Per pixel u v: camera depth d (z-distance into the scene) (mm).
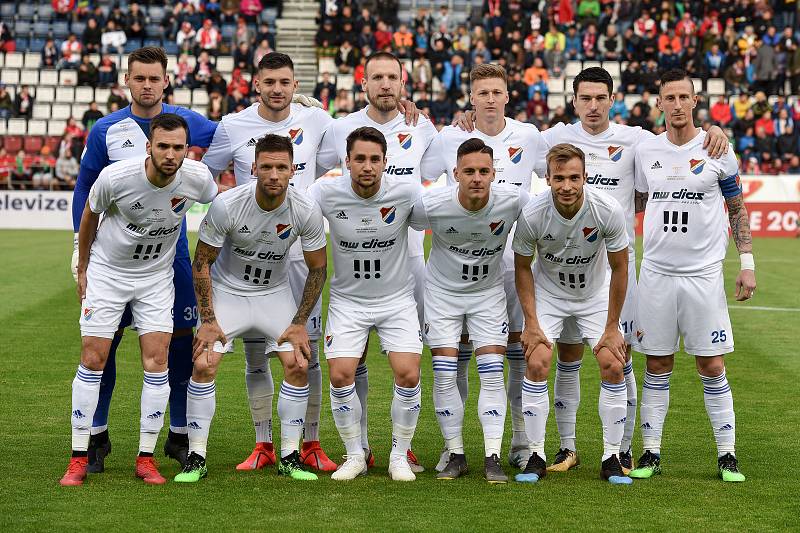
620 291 14633
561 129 16641
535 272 15648
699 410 19469
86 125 62500
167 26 69625
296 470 14836
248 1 70375
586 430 18062
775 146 61781
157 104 15609
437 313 15203
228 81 68000
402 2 74000
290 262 16641
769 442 16953
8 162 63469
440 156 16922
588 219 14383
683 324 15312
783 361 23953
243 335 15250
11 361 23109
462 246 14891
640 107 59438
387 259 15023
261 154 13906
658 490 14141
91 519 12430
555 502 13430
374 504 13273
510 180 16625
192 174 14375
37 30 72375
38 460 15414
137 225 14211
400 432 14898
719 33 66188
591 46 67812
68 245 50344
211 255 14688
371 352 25516
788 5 68875
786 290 36062
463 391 16875
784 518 12719
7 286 35250
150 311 14578
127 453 16156
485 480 14742
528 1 67438
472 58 64375
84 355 14422
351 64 66750
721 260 15383
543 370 14773
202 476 14695
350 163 14406
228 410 19219
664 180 15461
